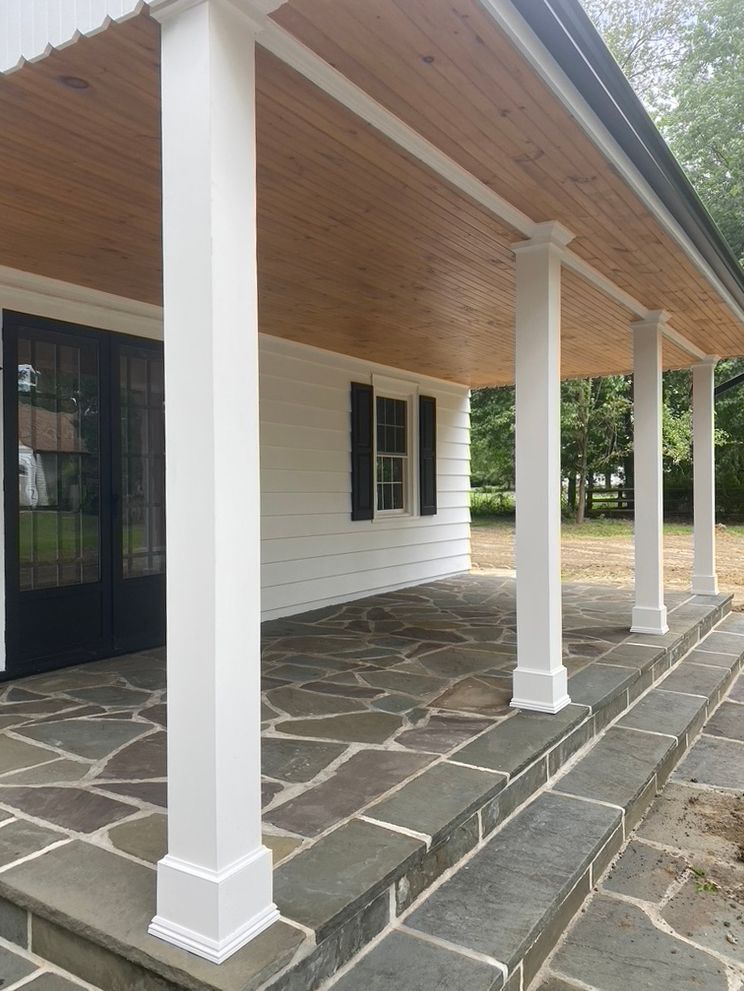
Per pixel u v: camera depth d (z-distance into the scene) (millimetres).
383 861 2008
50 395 4285
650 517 5102
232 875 1641
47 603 4223
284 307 5184
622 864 2652
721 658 5160
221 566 1693
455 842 2305
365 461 7051
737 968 2070
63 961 1809
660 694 4277
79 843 2123
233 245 1738
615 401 16000
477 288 4711
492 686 3803
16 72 2104
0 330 4016
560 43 2123
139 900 1826
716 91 13594
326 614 6102
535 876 2254
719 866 2650
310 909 1779
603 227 3459
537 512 3393
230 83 1725
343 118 2531
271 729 3119
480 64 2182
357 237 3770
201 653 1688
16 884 1895
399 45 2086
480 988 1728
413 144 2658
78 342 4449
